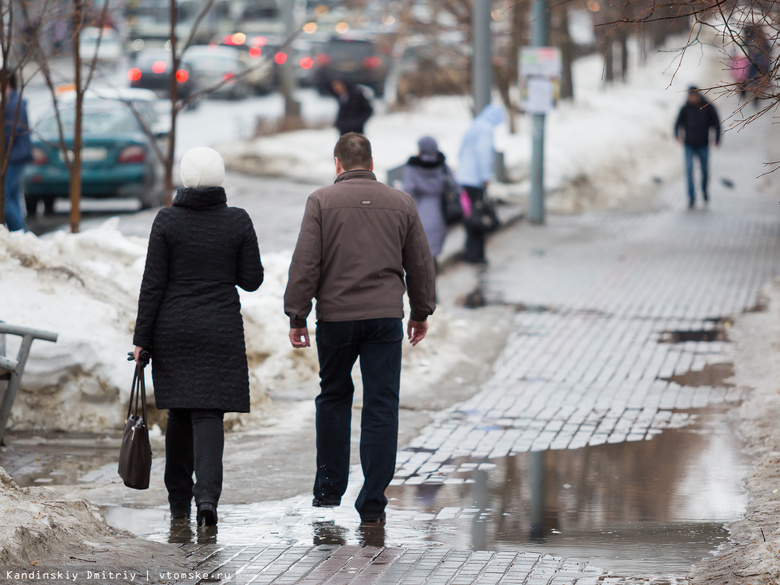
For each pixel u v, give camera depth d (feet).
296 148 315.78
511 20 358.02
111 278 120.67
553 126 360.89
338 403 80.07
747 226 247.50
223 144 325.01
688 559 66.59
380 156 301.43
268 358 122.93
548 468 90.68
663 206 285.23
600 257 211.20
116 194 233.55
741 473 87.71
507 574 63.46
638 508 78.89
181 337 74.08
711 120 275.80
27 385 101.91
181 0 587.68
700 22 67.36
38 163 230.68
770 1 65.31
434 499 82.43
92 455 94.84
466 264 203.41
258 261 76.38
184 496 77.77
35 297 105.09
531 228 247.09
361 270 76.84
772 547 64.75
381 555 67.82
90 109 240.94
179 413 76.74
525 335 148.66
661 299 171.94
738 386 119.55
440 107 411.95
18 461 92.79
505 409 112.16
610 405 112.88
